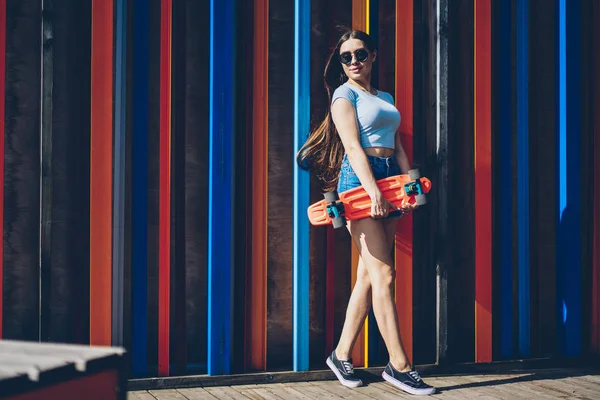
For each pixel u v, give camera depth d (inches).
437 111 123.1
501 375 121.6
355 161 106.7
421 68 132.0
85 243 112.9
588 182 134.2
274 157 123.5
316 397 103.8
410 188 107.6
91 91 109.8
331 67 117.2
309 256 125.1
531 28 134.8
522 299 131.7
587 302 134.1
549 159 137.5
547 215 138.2
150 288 118.6
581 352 133.9
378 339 125.6
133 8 112.2
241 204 116.3
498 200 130.9
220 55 112.3
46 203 106.1
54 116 112.0
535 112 135.0
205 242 121.8
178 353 112.4
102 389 35.1
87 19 112.8
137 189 112.7
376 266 108.7
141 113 112.8
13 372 30.6
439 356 121.7
